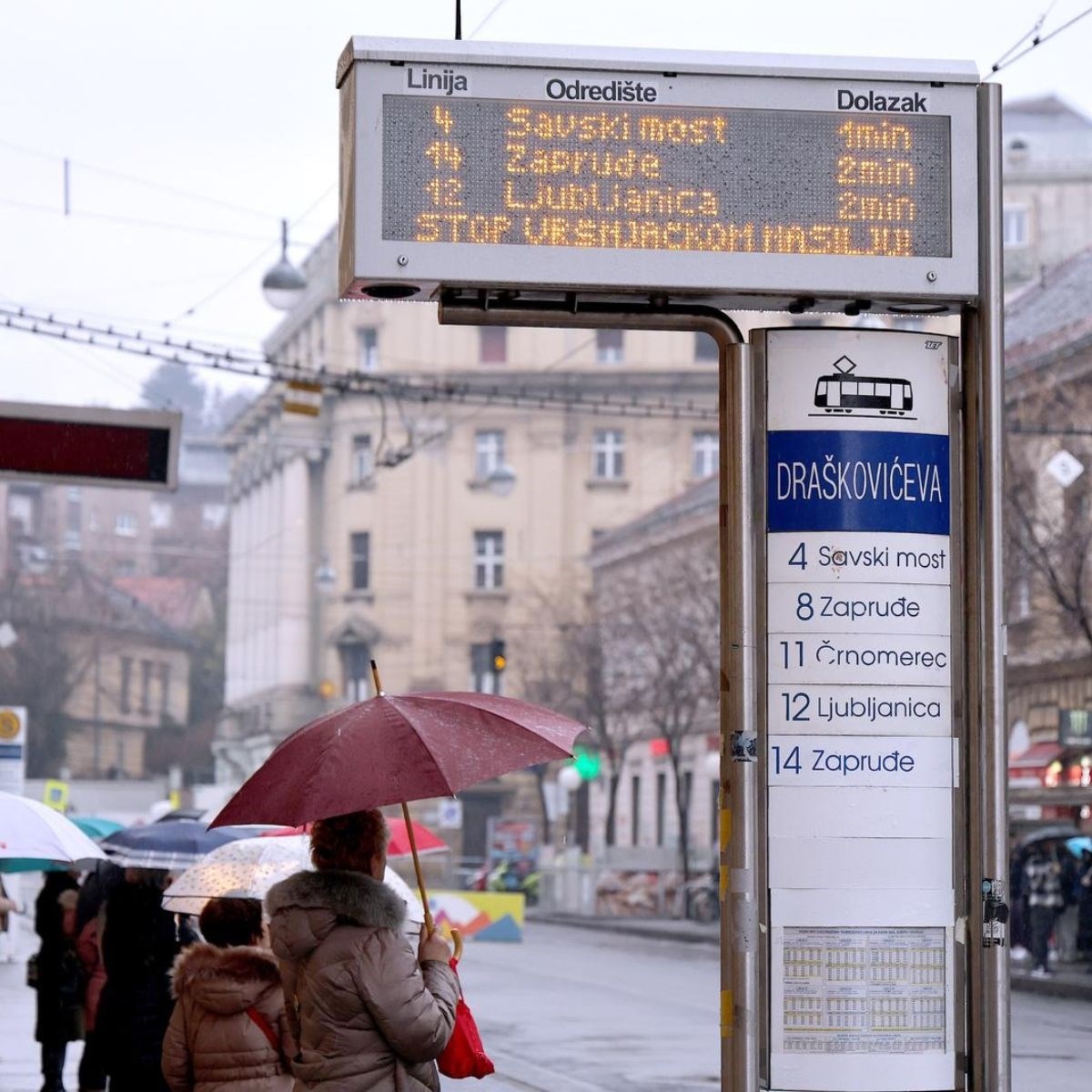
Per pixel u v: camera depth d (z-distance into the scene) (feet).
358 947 23.00
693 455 331.16
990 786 28.60
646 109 28.48
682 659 228.02
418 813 313.53
